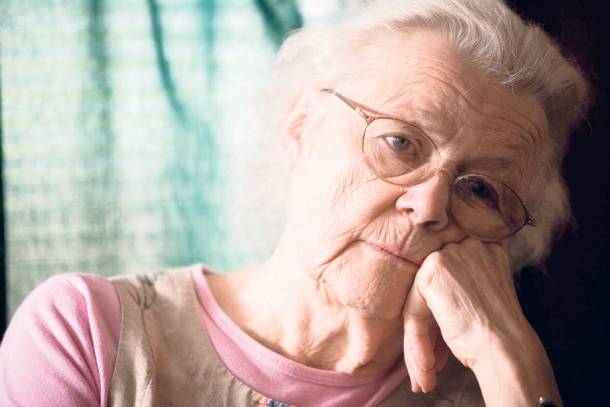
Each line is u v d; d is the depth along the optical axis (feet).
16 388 4.25
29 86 7.04
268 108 5.38
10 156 7.02
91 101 7.18
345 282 4.37
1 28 6.96
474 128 4.33
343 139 4.46
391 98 4.38
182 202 7.40
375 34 4.65
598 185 6.86
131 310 4.58
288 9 7.40
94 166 7.20
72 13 7.09
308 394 4.55
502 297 4.46
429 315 4.52
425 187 4.27
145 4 7.24
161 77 7.32
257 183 5.53
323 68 4.86
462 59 4.42
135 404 4.22
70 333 4.40
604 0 6.61
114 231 7.28
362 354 4.54
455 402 4.85
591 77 6.63
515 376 4.17
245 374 4.52
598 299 6.99
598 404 6.98
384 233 4.33
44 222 7.10
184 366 4.49
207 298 4.84
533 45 4.64
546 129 4.81
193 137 7.39
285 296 4.71
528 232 5.59
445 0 4.65
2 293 6.71
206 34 7.37
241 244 7.12
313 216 4.48
